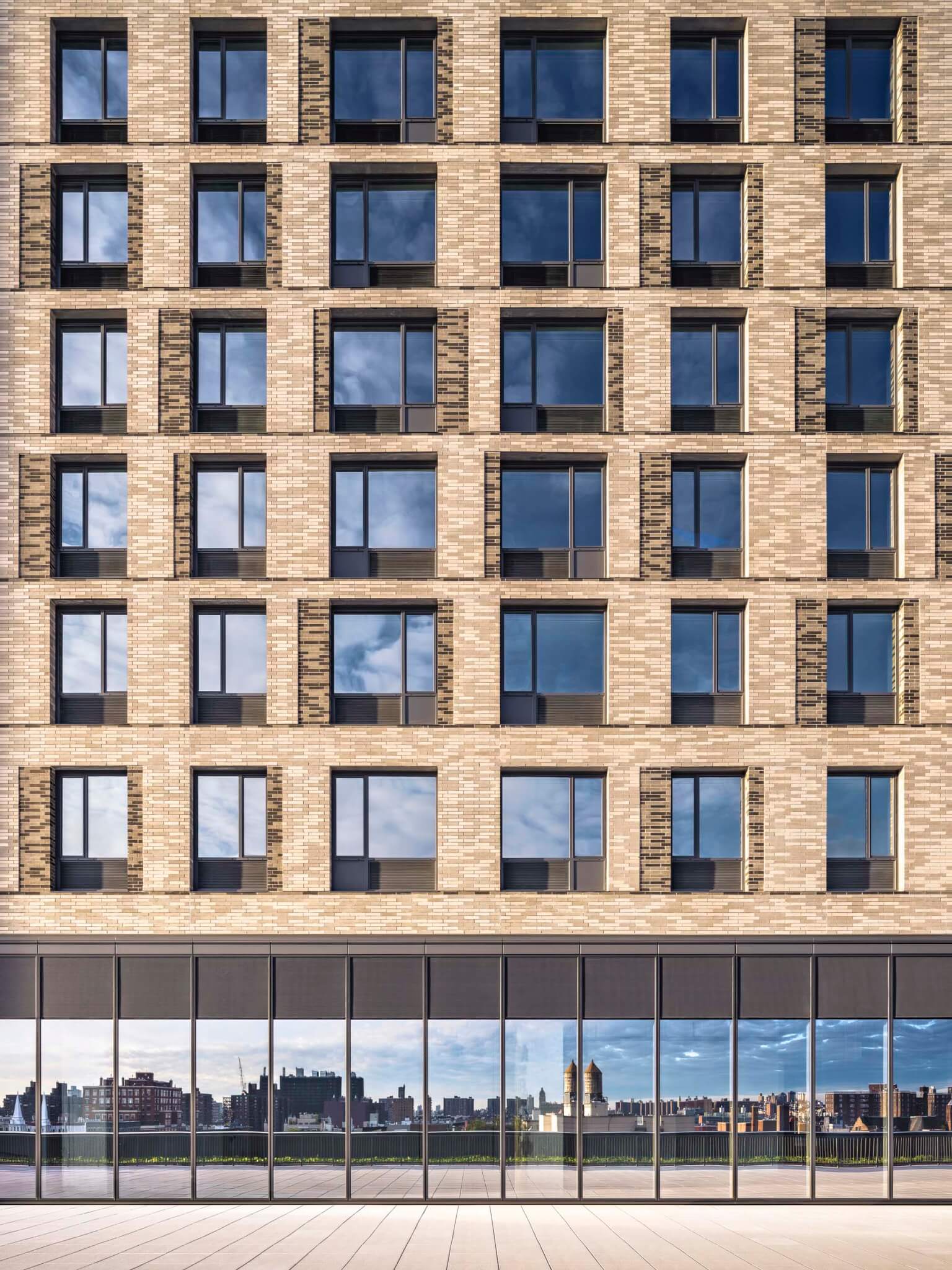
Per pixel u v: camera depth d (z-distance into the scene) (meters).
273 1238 18.17
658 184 23.61
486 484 23.05
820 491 23.11
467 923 21.95
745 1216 20.33
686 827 22.62
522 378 23.67
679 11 23.69
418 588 22.86
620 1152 21.50
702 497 23.47
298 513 23.02
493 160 23.52
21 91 23.62
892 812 22.80
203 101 24.11
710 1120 21.61
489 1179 21.39
